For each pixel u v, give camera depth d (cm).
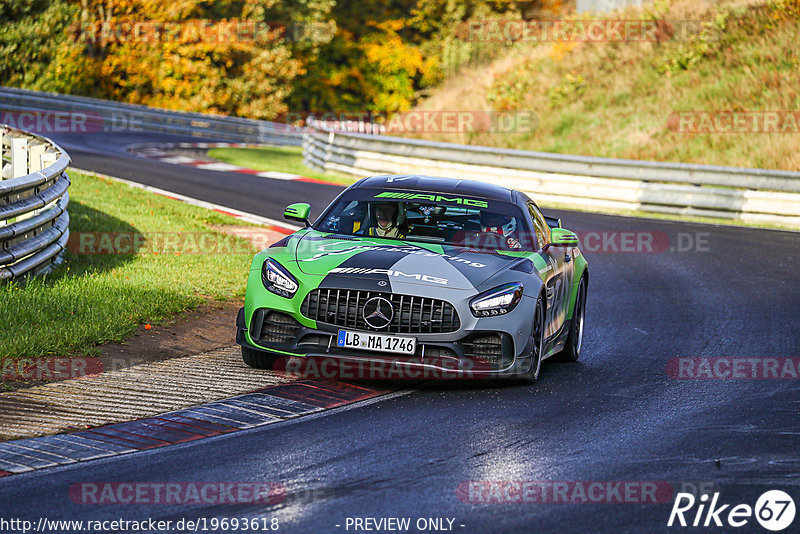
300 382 2586
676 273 5088
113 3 15600
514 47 14562
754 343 3447
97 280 3484
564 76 12231
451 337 2481
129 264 3916
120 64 15638
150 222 4978
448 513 1667
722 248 5919
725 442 2195
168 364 2706
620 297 4391
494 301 2525
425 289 2494
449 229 2877
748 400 2622
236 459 1933
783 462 2055
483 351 2533
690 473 1956
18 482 1759
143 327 3055
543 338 2772
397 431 2173
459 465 1942
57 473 1816
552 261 2930
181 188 6850
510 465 1958
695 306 4188
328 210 3003
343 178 8769
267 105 17138
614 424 2320
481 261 2683
